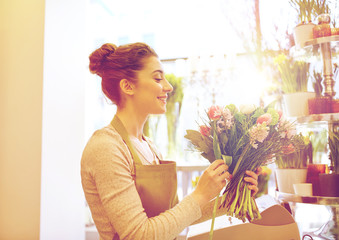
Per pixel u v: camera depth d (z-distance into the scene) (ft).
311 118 3.98
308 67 4.47
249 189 3.29
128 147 3.18
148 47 3.49
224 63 8.58
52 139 7.16
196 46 12.02
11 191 6.94
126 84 3.34
